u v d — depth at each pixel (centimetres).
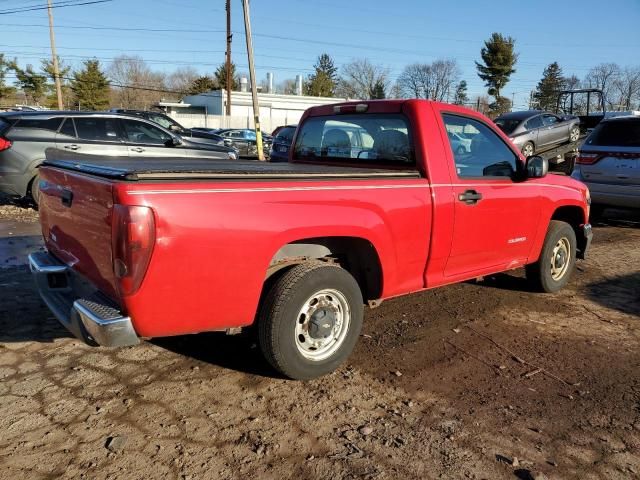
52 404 322
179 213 279
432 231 403
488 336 451
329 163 480
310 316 350
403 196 380
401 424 314
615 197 881
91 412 314
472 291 572
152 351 398
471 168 444
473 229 437
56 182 351
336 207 342
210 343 415
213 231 290
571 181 562
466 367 391
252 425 307
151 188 272
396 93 7325
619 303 546
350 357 401
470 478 268
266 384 354
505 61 6222
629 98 6694
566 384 370
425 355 409
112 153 929
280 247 318
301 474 267
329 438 298
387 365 390
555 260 560
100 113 940
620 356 419
